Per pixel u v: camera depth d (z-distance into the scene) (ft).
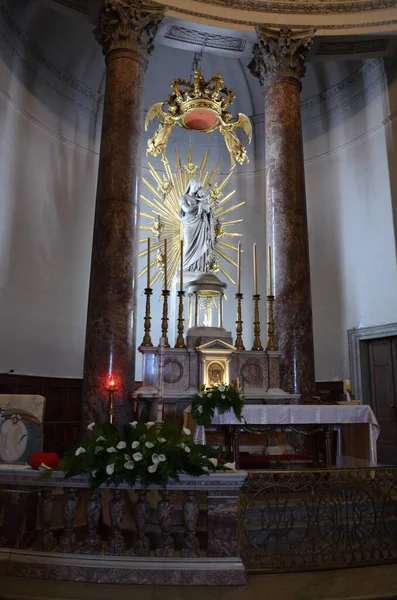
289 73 32.63
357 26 33.37
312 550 16.02
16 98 33.50
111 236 26.55
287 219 30.30
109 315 25.66
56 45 36.60
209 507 14.46
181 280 28.27
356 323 37.24
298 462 23.77
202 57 42.98
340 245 39.17
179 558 14.10
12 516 14.96
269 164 31.73
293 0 33.96
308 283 29.84
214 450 15.35
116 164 27.63
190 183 34.55
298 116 32.27
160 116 33.81
